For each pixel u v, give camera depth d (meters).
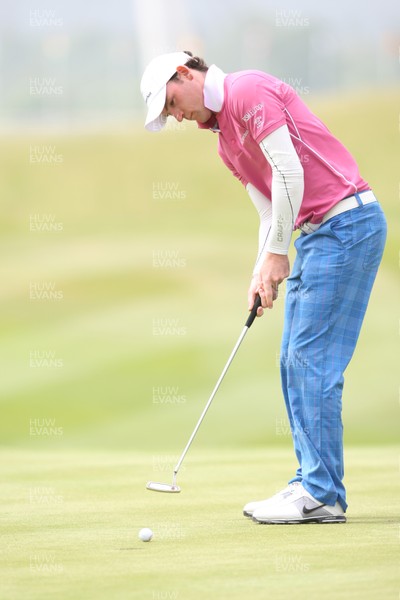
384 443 35.28
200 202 107.06
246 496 16.78
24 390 44.44
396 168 116.06
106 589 9.95
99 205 109.25
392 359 46.06
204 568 10.87
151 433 37.78
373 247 14.54
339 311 14.52
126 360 48.97
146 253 76.44
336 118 130.12
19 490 17.77
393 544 12.09
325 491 14.02
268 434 37.50
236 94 14.20
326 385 14.41
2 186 113.19
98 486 18.31
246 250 76.50
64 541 12.63
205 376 46.25
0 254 79.38
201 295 62.00
